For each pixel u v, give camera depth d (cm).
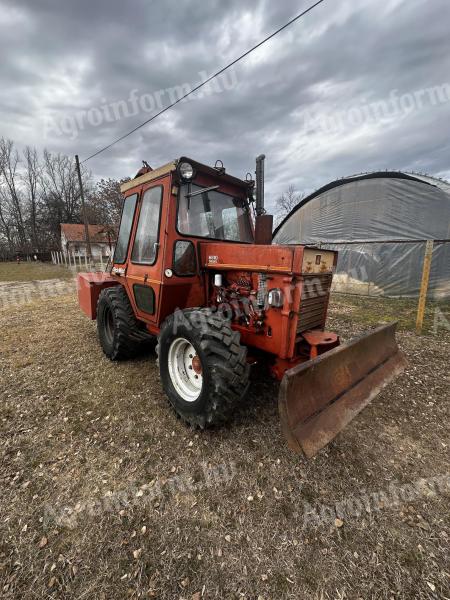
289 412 164
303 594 126
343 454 208
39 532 153
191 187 276
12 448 216
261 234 286
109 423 245
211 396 210
